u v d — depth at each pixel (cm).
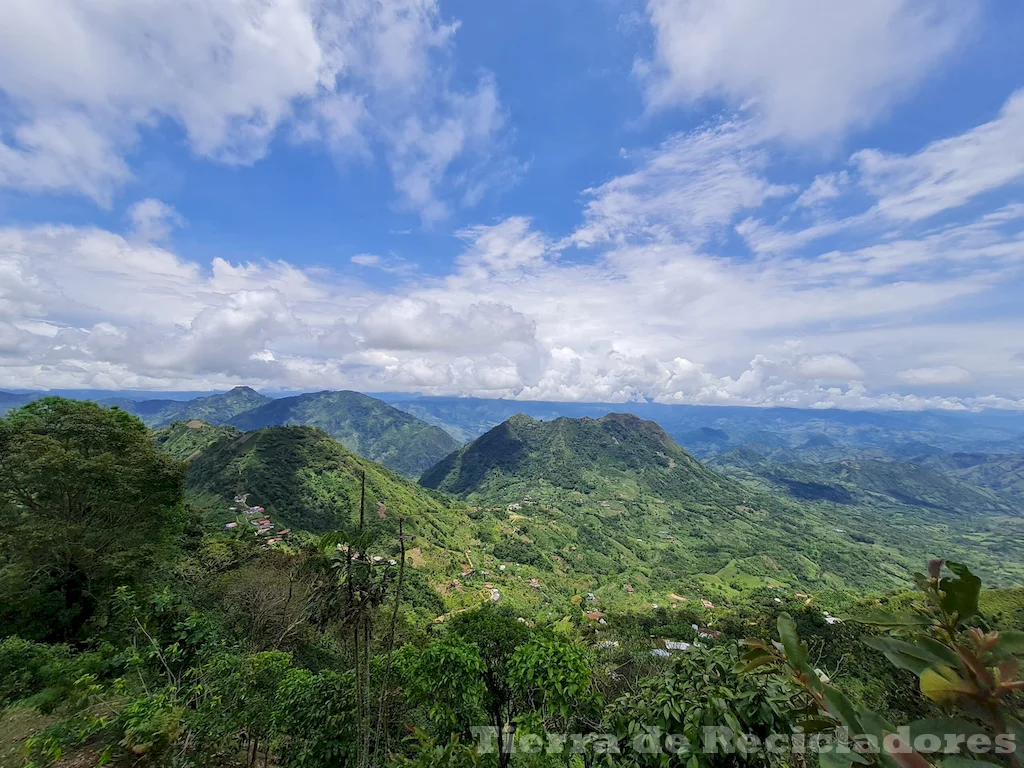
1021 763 101
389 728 737
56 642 1468
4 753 699
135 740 554
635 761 297
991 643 112
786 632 153
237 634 1405
